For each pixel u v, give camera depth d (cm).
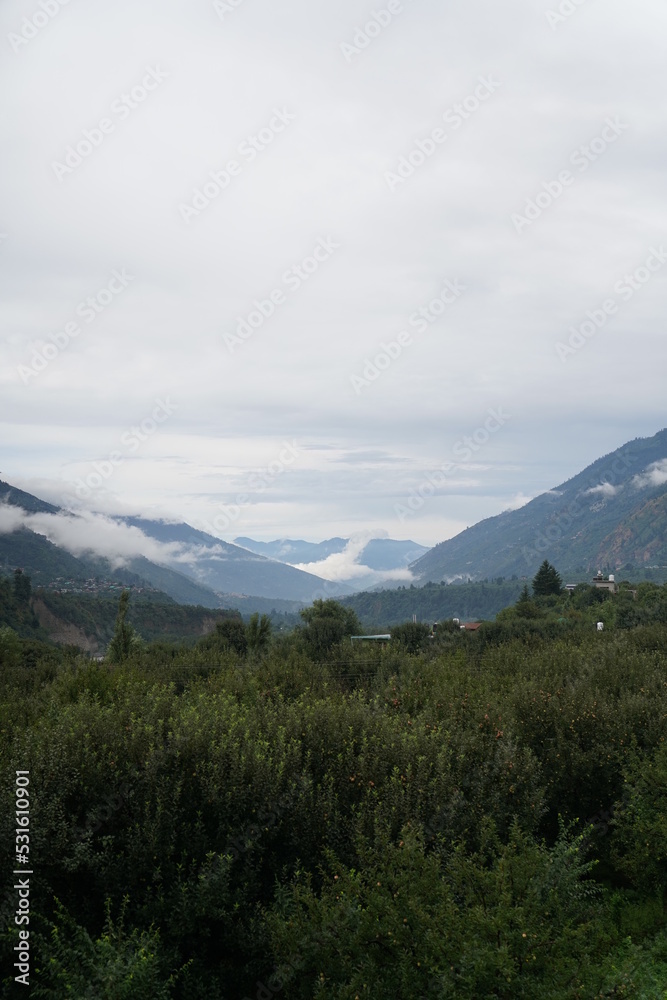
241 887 637
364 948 512
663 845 775
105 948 510
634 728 977
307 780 696
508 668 1538
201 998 580
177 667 1994
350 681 1817
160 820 632
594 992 478
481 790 722
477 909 503
